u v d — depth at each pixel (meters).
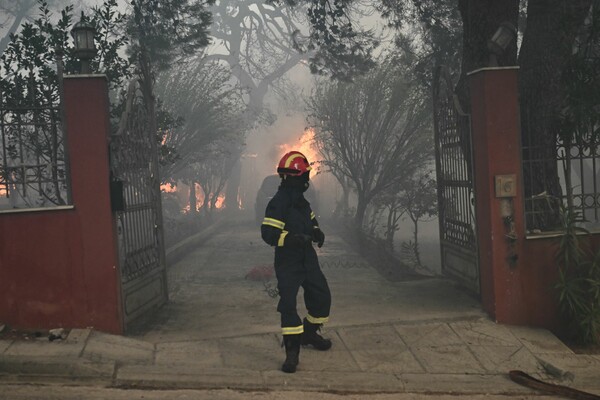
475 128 6.88
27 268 5.76
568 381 5.30
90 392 4.56
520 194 6.58
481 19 8.19
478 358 5.67
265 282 10.52
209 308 7.84
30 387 4.61
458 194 8.43
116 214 6.06
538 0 7.90
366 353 5.70
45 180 6.37
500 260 6.55
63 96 5.93
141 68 7.77
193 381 4.86
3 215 5.71
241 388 4.82
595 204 7.00
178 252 15.01
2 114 6.29
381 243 14.67
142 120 7.46
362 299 8.06
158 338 6.12
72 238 5.85
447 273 8.94
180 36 12.23
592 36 6.90
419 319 6.53
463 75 8.55
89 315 5.86
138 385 4.80
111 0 9.19
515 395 4.96
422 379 5.14
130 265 6.65
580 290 6.37
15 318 5.72
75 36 6.04
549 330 6.57
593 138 6.97
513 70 6.60
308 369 5.25
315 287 5.52
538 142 7.69
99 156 5.91
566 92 7.02
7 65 7.31
